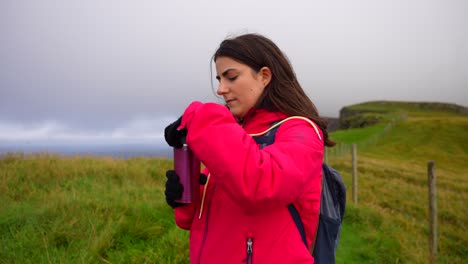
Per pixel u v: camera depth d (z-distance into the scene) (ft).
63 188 19.61
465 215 34.96
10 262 10.03
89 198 16.33
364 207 25.59
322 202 4.54
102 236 11.68
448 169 90.38
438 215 35.29
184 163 4.04
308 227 4.01
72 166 23.81
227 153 3.32
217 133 3.40
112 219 13.52
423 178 59.06
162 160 33.06
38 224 12.67
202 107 3.61
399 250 18.38
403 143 122.62
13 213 13.51
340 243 18.06
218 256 3.93
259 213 3.83
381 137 134.92
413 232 24.81
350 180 46.85
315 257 4.29
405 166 77.36
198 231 4.33
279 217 3.83
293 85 4.44
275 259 3.71
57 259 10.18
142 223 13.65
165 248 11.89
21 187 18.71
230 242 3.88
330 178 4.71
